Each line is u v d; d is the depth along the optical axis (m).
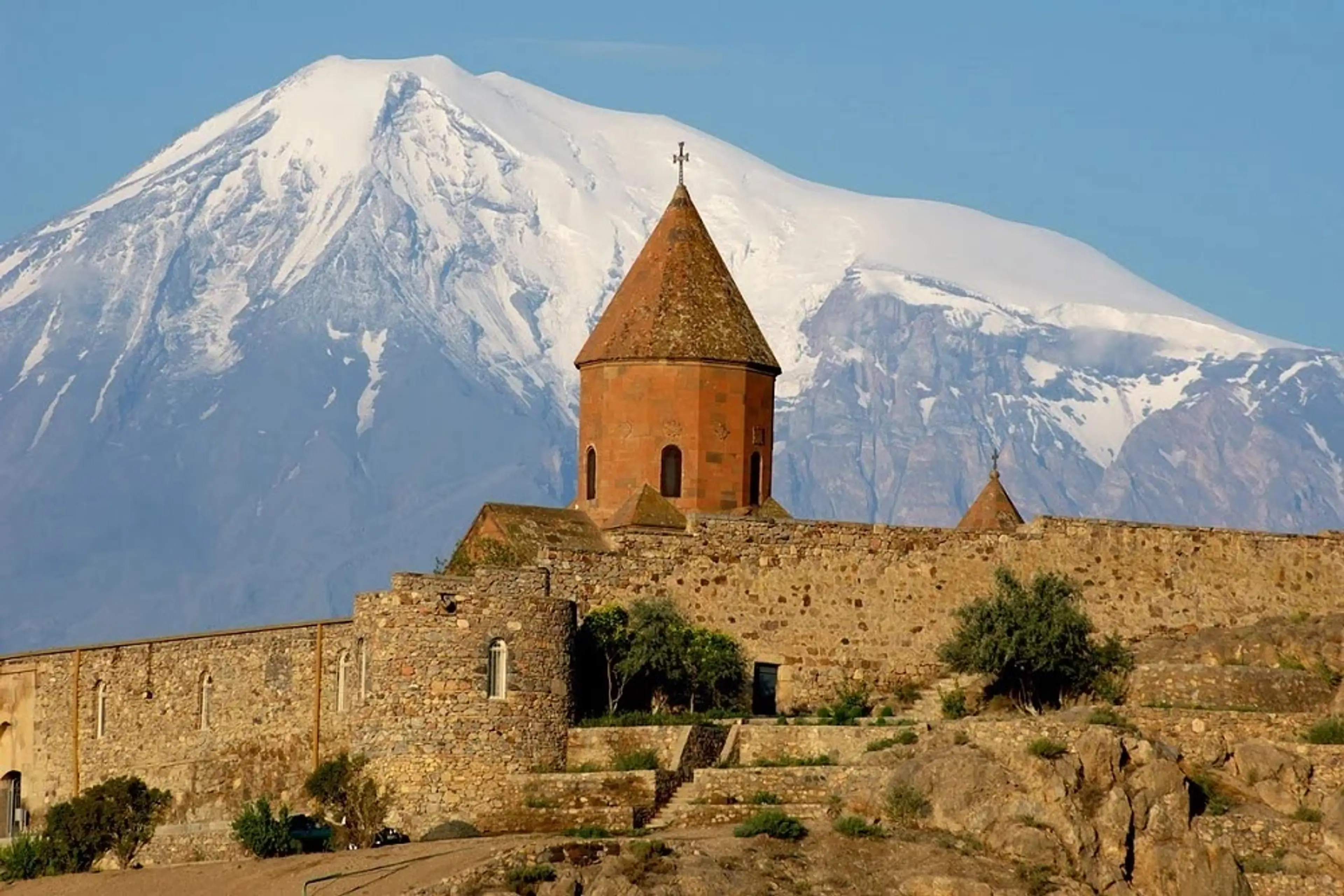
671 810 179.88
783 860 167.75
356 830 181.38
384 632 183.75
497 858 165.88
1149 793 173.88
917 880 165.50
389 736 183.00
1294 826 175.38
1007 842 170.38
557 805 180.88
